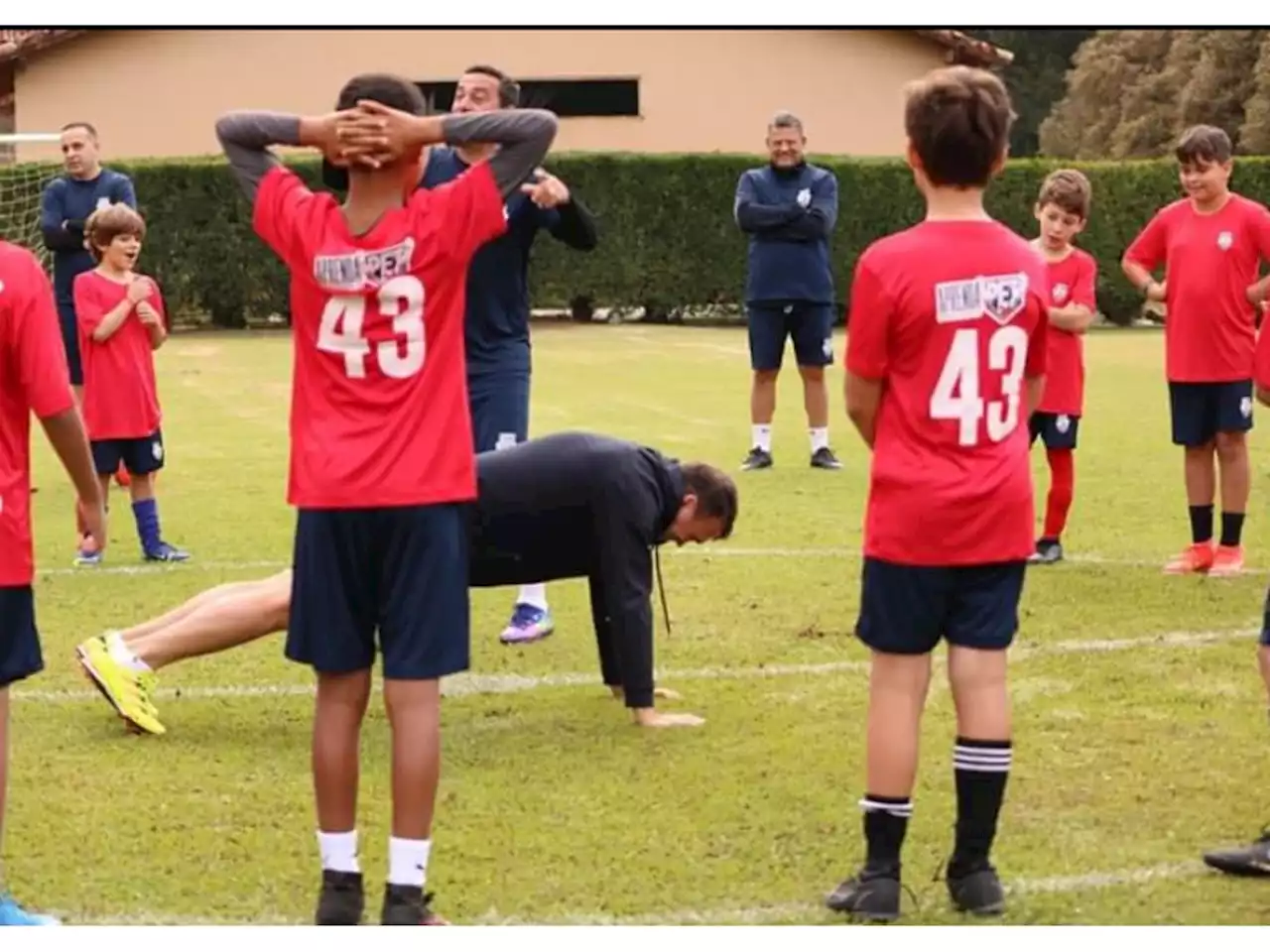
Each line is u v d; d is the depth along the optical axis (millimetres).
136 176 29016
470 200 4621
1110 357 24203
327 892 4797
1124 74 56062
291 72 35156
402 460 4602
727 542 10594
